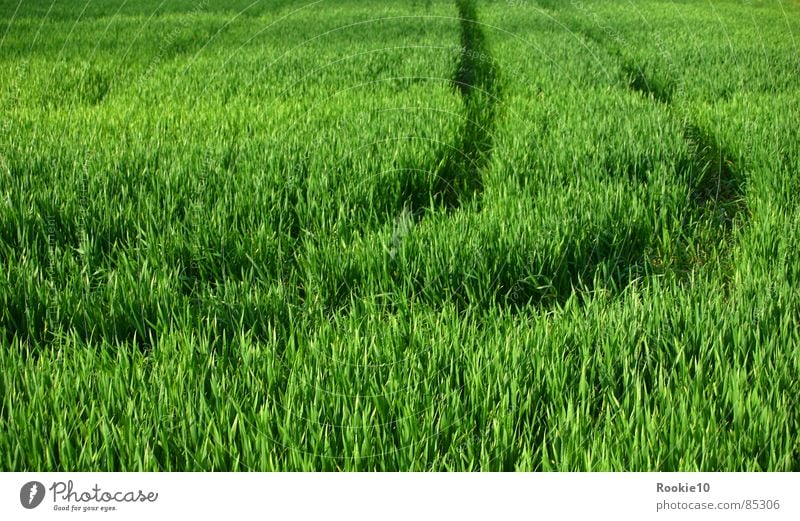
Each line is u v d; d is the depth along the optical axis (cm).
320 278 352
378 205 444
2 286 325
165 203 423
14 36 1127
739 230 423
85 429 237
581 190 448
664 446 231
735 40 1055
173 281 348
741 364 277
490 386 257
